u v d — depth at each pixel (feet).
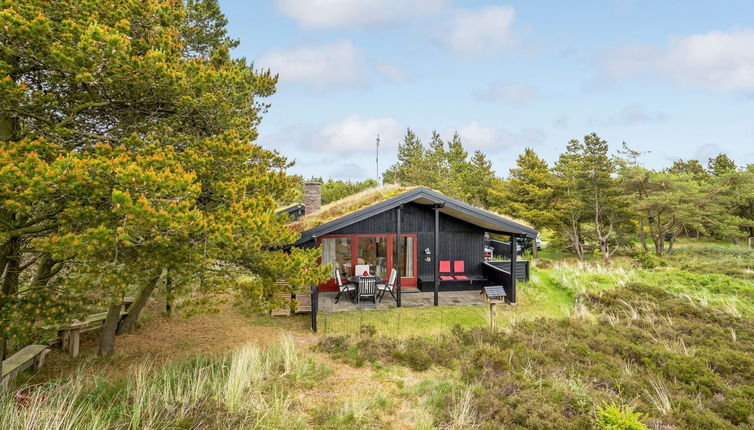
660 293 42.68
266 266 21.21
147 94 19.01
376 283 40.70
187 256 17.69
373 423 16.61
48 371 22.65
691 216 94.02
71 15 17.34
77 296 19.16
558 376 21.45
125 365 23.98
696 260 83.05
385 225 46.39
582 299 41.57
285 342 25.39
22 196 13.03
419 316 36.27
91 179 14.11
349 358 24.52
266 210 20.01
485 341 27.78
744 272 55.88
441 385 20.21
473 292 46.73
